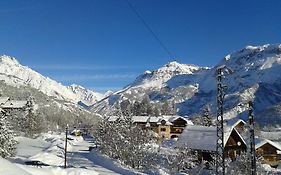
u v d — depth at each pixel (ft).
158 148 232.94
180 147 188.55
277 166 243.19
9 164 80.79
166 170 178.60
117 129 219.82
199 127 222.48
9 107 411.13
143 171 164.55
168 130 418.92
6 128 180.65
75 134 459.73
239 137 215.10
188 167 180.24
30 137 371.35
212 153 200.54
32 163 161.17
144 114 583.58
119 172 164.76
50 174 125.90
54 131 526.98
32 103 412.57
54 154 228.63
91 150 269.23
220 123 130.93
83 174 141.08
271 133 364.79
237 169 167.84
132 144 198.08
